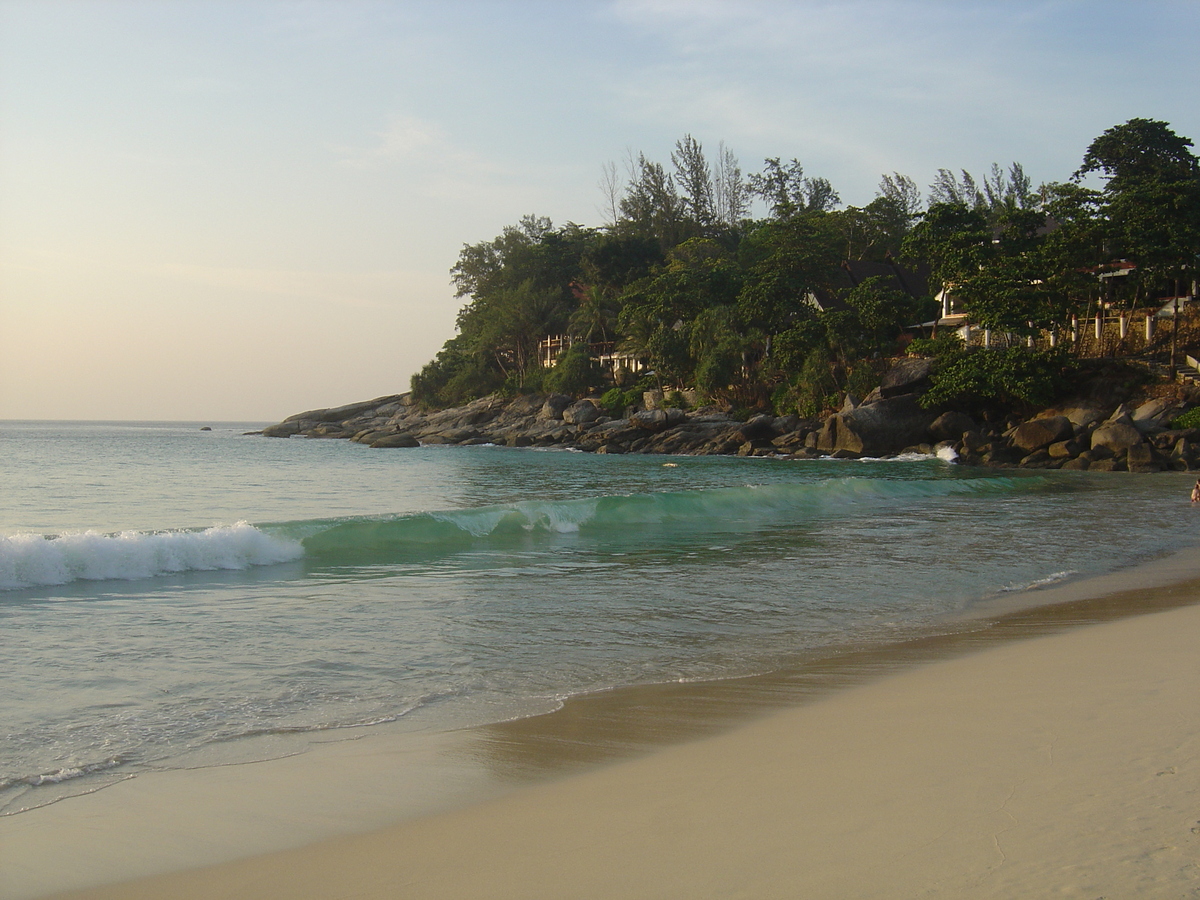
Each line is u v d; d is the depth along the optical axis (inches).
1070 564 551.8
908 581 488.7
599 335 3548.2
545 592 454.0
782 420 2311.8
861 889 130.5
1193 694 234.5
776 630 365.7
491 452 2561.5
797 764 195.3
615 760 206.7
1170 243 1830.7
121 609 401.4
